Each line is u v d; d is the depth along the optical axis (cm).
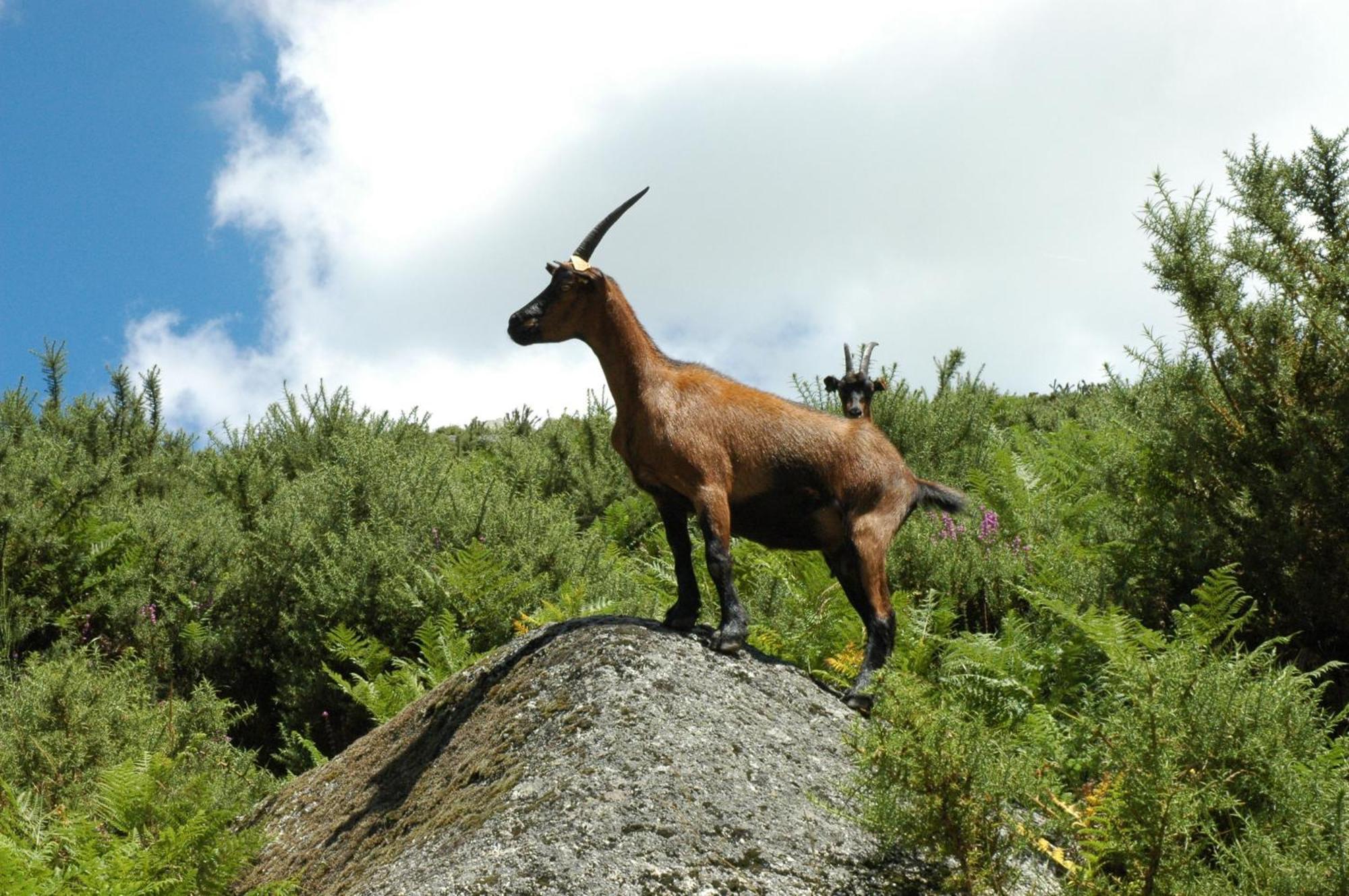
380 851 420
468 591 782
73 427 1157
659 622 504
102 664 788
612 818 363
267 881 458
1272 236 622
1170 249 621
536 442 1293
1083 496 898
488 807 390
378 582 804
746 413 512
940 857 358
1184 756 390
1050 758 482
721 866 351
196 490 1063
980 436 1043
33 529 838
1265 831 401
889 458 533
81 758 592
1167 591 635
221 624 834
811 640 637
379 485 918
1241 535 611
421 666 759
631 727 410
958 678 577
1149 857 350
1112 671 506
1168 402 645
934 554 759
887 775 357
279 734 793
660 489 513
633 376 507
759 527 529
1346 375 595
